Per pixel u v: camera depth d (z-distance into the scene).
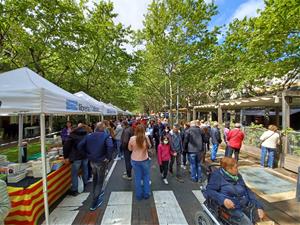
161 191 6.07
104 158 5.06
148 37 17.30
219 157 10.86
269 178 7.31
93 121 24.75
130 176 7.18
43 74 14.49
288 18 8.88
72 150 5.71
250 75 14.66
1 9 8.70
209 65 17.69
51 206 5.05
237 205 3.19
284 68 13.36
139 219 4.43
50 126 13.50
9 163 5.33
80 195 5.73
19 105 3.47
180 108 33.38
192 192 5.98
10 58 13.54
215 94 27.75
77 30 12.11
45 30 11.00
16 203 3.86
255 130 11.41
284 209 4.92
